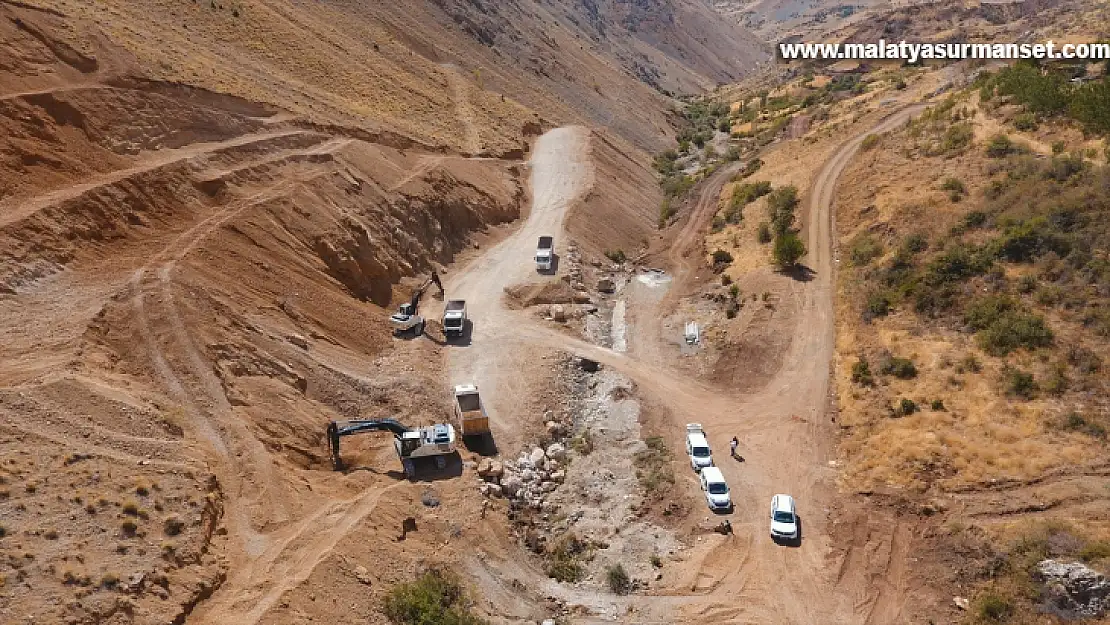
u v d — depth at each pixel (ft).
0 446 85.71
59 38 154.20
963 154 211.82
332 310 150.61
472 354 161.07
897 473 119.85
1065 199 168.86
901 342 152.87
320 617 83.41
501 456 132.16
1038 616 91.45
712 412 146.00
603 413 147.74
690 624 97.55
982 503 110.01
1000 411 126.82
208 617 78.38
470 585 101.04
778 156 296.51
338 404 130.31
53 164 133.18
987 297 153.79
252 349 124.98
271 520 96.12
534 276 198.08
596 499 124.36
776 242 197.26
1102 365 130.21
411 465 119.34
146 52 174.70
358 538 97.35
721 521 115.34
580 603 101.60
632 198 282.15
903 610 97.91
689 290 205.87
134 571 77.61
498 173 254.27
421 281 186.80
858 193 222.28
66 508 81.41
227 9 240.94
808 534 112.06
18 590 71.31
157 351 113.09
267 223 154.30
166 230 139.74
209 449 101.96
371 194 191.21
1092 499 106.73
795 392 149.28
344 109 225.35
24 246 115.24
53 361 100.58
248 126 181.78
